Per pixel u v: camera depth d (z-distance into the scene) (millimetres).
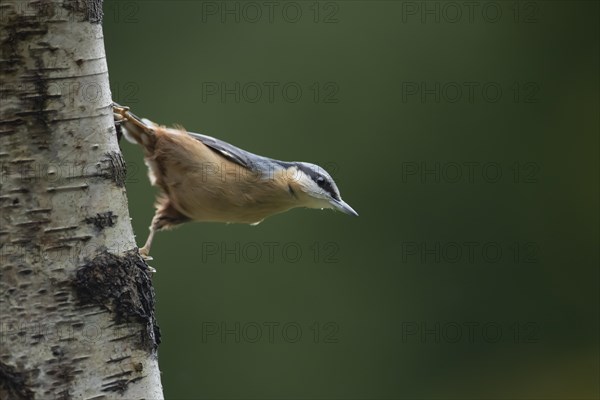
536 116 15453
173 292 13953
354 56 14953
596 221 15273
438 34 15172
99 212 5012
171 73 14703
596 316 15141
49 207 4879
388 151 15008
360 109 14969
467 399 14602
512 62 15305
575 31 15789
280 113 14766
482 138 15258
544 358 14992
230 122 14656
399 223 14953
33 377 4781
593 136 15773
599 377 14648
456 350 14852
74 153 4961
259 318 14172
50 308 4840
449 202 15125
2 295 4773
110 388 4961
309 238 14500
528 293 15117
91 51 5051
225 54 14758
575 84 15797
